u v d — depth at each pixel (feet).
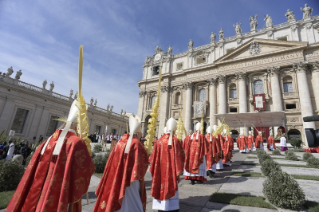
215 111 113.70
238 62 112.68
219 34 128.98
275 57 102.37
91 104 131.13
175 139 14.75
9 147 46.19
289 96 94.89
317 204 15.08
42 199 7.81
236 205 15.43
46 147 8.96
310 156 39.09
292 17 104.53
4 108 90.43
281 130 82.84
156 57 158.61
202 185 22.07
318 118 11.57
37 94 102.22
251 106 103.45
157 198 13.20
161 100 138.41
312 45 93.56
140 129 11.97
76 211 8.67
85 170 8.71
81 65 10.55
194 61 135.33
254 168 33.04
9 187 19.63
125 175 10.16
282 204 14.74
